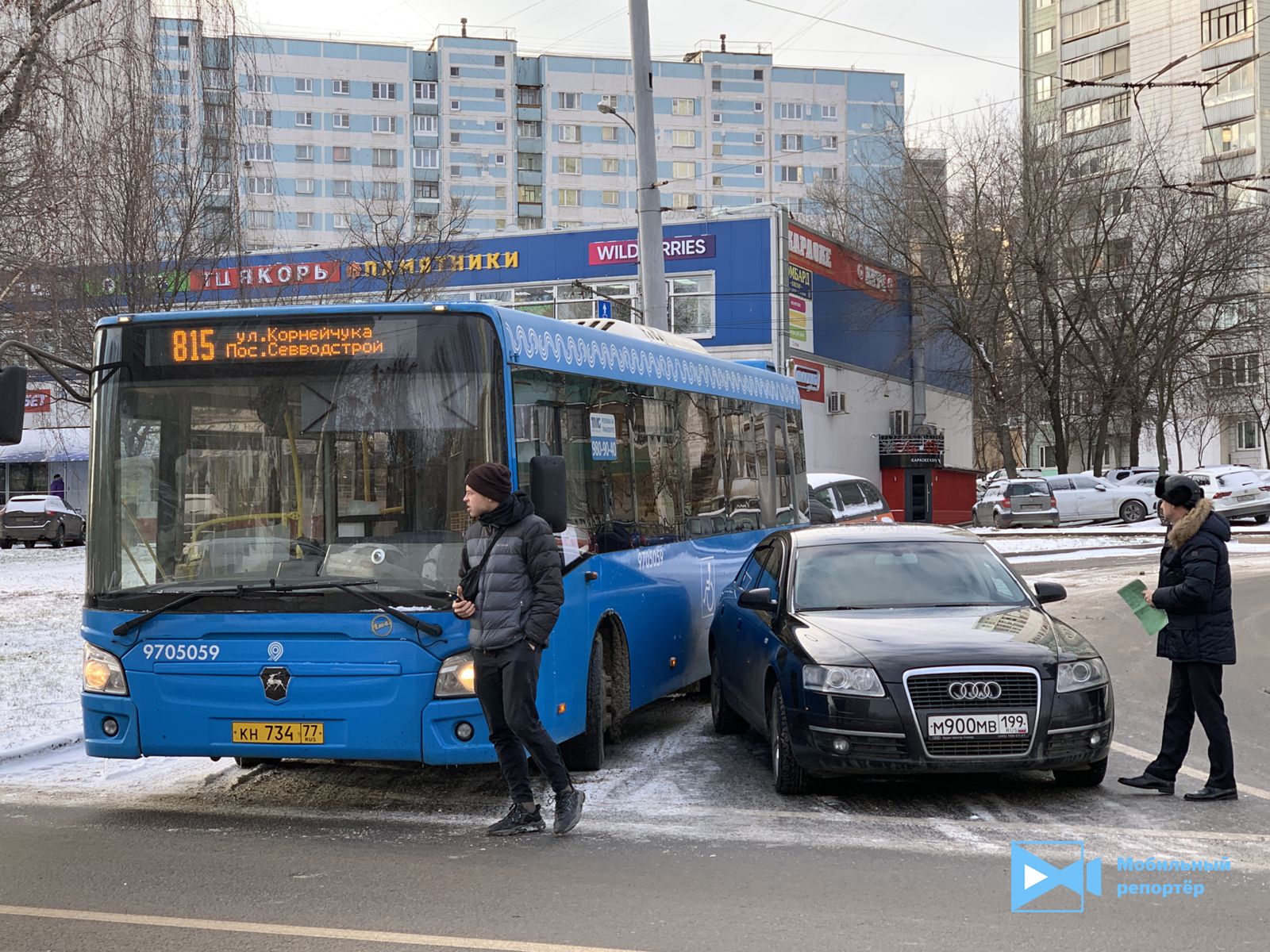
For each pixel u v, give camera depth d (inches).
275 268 1414.9
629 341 383.6
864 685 295.1
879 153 3949.3
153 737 288.0
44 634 633.0
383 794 319.9
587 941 197.9
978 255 1905.8
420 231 1409.9
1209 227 1828.2
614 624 360.8
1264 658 557.0
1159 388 1926.7
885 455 2053.4
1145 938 199.3
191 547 291.4
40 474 1934.1
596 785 326.3
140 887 231.5
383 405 290.2
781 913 212.8
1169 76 2925.7
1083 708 297.0
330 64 3720.5
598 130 3909.9
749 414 505.4
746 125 3966.5
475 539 274.2
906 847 260.1
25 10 681.0
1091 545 1304.1
